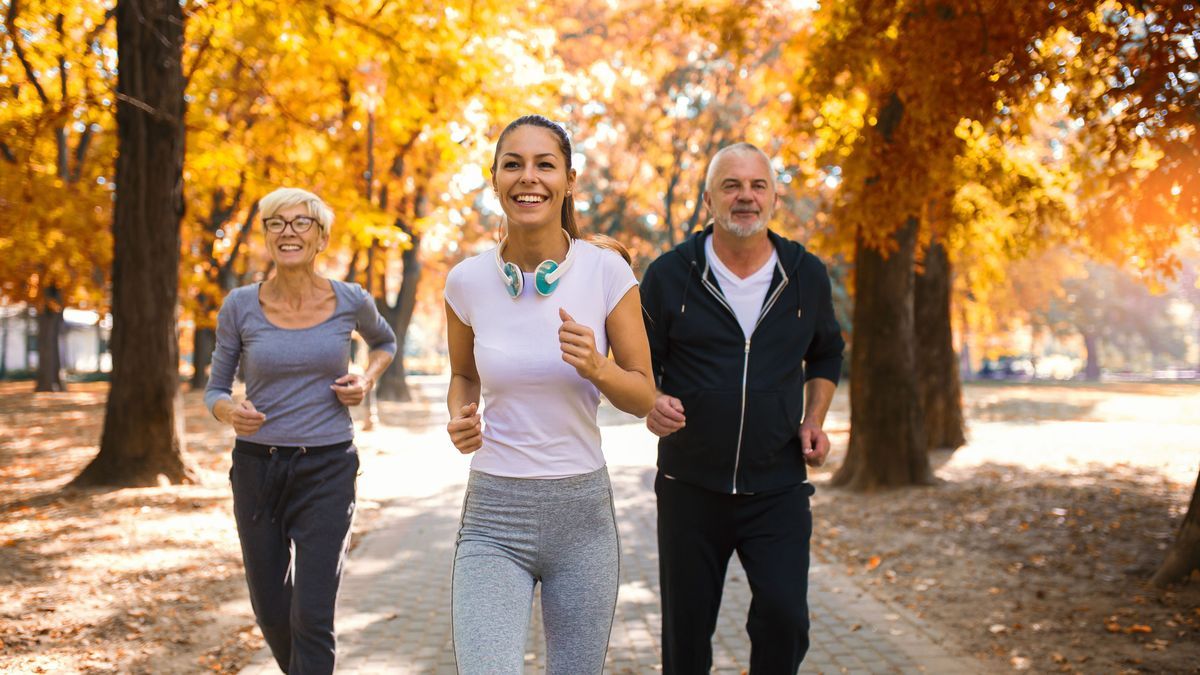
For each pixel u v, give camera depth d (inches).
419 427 759.1
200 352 1246.3
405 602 240.8
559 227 107.0
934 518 357.7
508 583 100.9
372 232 516.7
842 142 422.0
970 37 245.3
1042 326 2354.8
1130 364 3412.9
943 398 578.9
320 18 420.5
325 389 142.4
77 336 2994.6
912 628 217.3
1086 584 249.0
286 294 145.2
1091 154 398.0
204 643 198.4
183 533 306.8
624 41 895.1
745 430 133.8
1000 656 195.2
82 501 363.6
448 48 450.3
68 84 565.9
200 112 538.0
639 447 644.1
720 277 139.8
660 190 1285.7
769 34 438.6
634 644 206.7
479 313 106.1
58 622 209.5
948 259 569.0
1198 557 238.4
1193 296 2321.6
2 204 529.3
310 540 137.8
